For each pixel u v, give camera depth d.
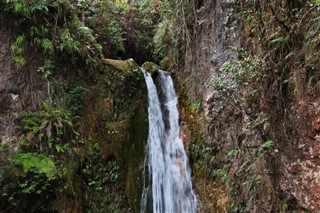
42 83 5.75
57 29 5.97
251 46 4.74
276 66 3.91
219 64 5.55
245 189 4.50
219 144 5.37
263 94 4.16
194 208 5.60
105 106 6.21
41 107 5.62
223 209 4.93
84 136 5.83
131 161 6.00
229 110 5.21
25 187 5.05
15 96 5.56
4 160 5.12
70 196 5.37
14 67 5.63
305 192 3.52
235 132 4.95
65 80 6.01
